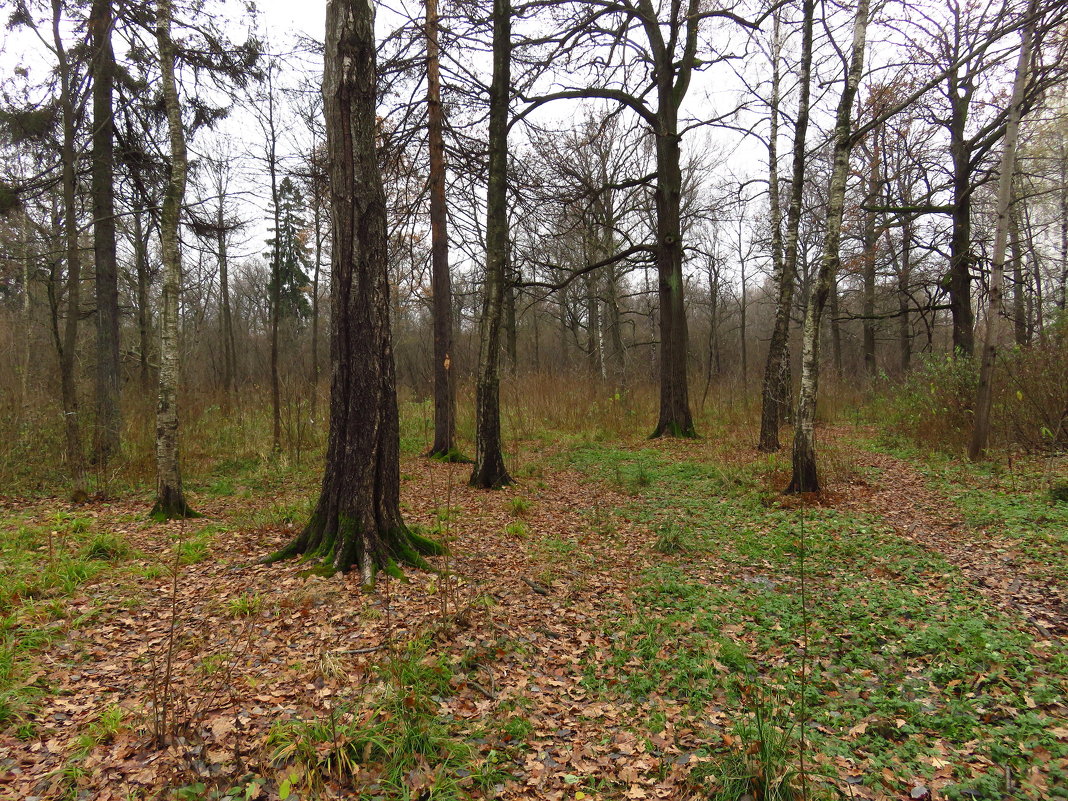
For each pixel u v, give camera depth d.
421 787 3.06
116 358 11.57
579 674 4.44
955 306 17.27
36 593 5.26
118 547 6.49
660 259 15.81
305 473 11.32
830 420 17.67
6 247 11.88
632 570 6.58
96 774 3.07
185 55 9.96
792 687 4.12
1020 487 8.59
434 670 4.05
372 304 5.98
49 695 3.80
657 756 3.47
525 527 8.12
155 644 4.52
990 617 4.88
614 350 27.55
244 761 3.18
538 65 11.82
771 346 13.09
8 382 13.27
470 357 26.72
